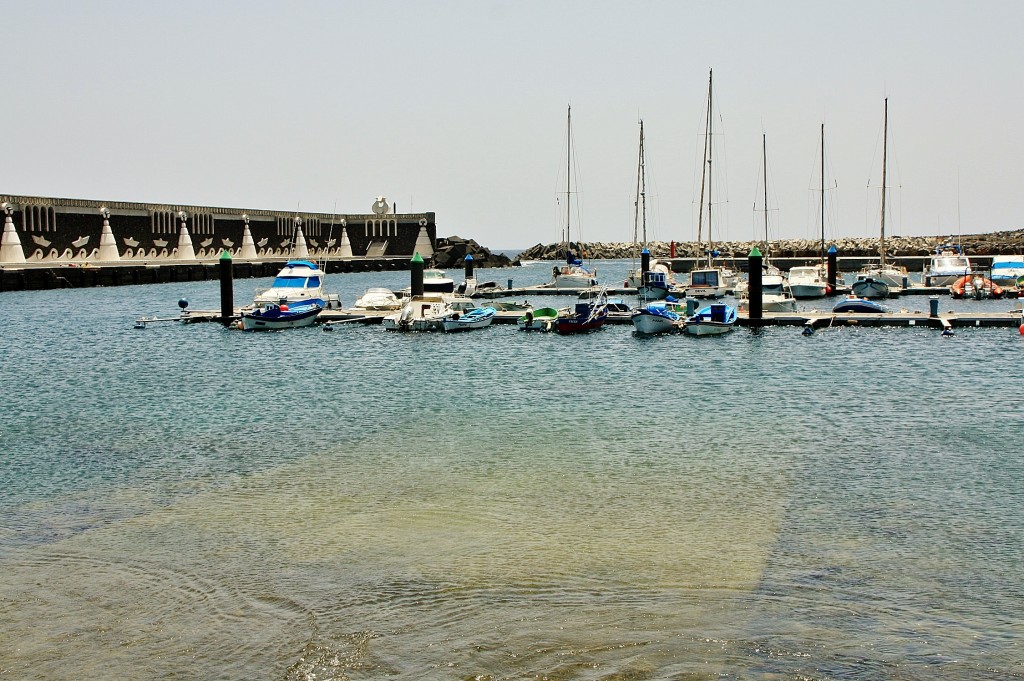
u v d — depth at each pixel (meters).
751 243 194.38
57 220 125.81
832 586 16.61
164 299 99.56
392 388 38.50
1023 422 29.58
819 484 22.81
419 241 183.00
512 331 59.69
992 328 56.38
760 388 37.22
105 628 15.55
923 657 14.07
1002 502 21.14
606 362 45.62
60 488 23.50
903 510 20.70
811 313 62.47
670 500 21.78
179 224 146.62
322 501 22.08
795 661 13.98
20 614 16.09
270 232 167.62
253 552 18.77
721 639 14.72
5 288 110.19
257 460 26.08
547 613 15.79
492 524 20.27
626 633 14.99
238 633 15.30
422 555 18.47
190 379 42.06
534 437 28.53
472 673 13.84
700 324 55.19
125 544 19.31
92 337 60.62
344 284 130.50
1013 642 14.51
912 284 88.81
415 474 24.31
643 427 29.83
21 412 34.22
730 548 18.53
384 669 14.05
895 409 32.16
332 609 16.11
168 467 25.44
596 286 87.12
